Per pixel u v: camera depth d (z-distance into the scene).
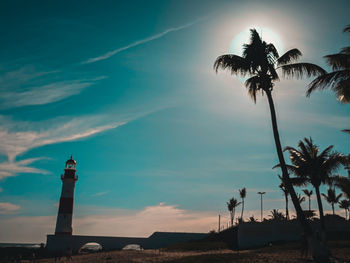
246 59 25.00
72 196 76.12
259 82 24.39
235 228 66.12
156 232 83.25
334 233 45.34
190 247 55.50
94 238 76.50
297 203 21.39
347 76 19.59
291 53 24.16
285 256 27.27
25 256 65.50
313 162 32.22
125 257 42.28
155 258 36.59
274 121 23.30
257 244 48.34
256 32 25.59
